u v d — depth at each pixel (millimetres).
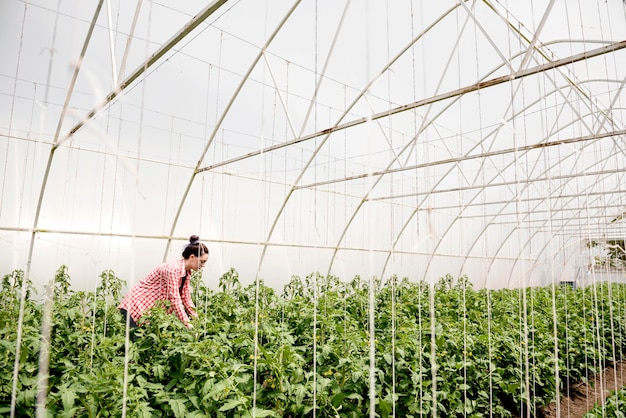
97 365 3338
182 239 9180
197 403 3219
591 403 6277
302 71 11117
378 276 13289
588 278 19047
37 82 7328
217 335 4516
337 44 9383
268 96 11453
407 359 4215
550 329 7684
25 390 2838
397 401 3926
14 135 7129
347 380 3770
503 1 6871
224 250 10031
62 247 7492
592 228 17234
